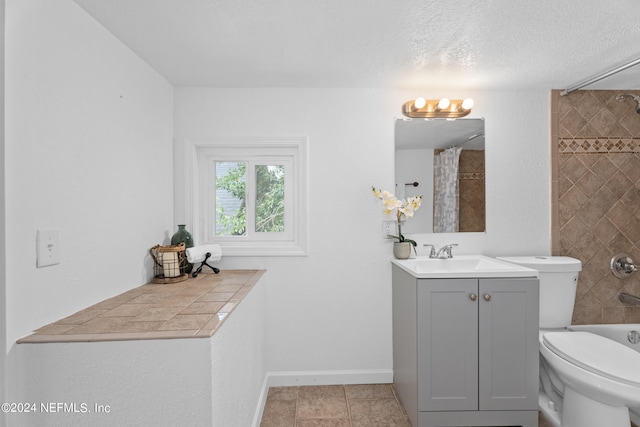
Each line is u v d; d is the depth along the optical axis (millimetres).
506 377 1655
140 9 1311
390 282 2180
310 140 2156
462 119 2197
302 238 2160
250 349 1609
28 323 1044
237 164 2252
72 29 1243
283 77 1996
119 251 1534
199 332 1031
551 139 2195
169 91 2072
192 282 1788
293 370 2170
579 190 2193
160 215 1948
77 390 1013
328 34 1516
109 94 1473
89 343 1005
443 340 1645
